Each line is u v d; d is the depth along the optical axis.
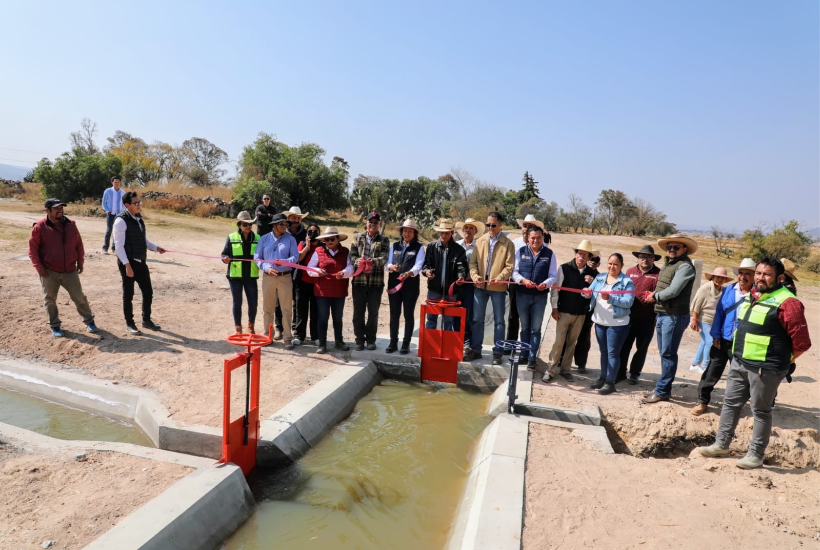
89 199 29.05
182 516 3.74
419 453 5.64
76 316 8.71
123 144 55.69
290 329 8.01
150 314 8.45
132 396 6.05
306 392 6.25
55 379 6.56
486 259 7.59
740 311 5.21
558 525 4.00
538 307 7.35
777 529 4.05
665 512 4.27
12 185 33.91
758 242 32.91
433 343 7.56
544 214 48.31
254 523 4.25
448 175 54.62
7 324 8.11
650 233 56.66
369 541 4.12
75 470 4.39
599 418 6.11
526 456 5.09
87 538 3.47
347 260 7.88
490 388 7.51
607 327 6.79
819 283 24.00
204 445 5.01
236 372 6.84
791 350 4.92
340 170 38.03
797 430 5.72
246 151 36.91
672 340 6.48
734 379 5.28
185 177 43.94
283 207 33.94
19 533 3.49
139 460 4.59
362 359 7.77
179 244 16.88
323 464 5.21
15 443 4.81
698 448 5.59
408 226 7.59
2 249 12.70
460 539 3.96
